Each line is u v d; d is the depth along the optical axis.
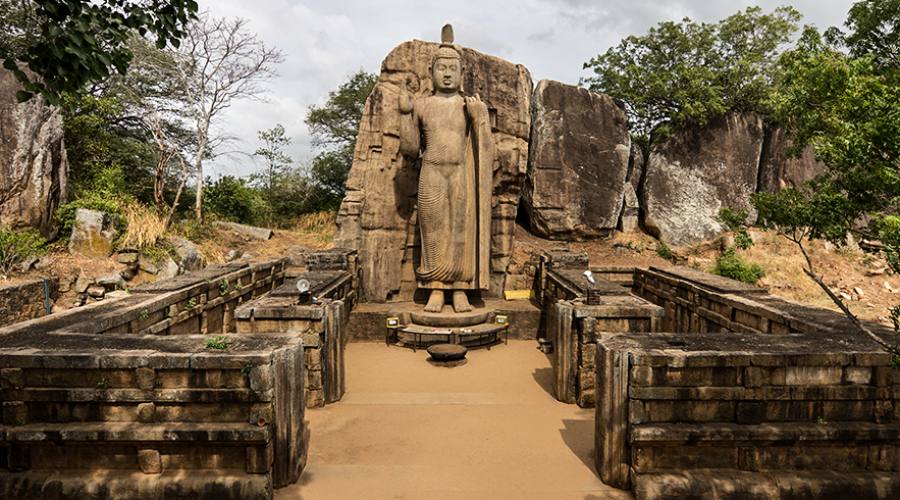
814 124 4.85
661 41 20.64
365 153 13.98
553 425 7.46
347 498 5.45
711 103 18.92
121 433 5.06
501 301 14.44
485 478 5.89
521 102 14.90
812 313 7.75
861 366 5.43
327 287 10.47
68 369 5.23
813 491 5.21
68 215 13.68
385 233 14.11
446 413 7.91
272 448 5.39
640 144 22.34
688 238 19.84
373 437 7.02
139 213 14.86
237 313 8.18
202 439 5.08
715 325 9.80
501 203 14.92
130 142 20.16
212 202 22.22
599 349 5.92
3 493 5.05
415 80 14.28
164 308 8.69
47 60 4.60
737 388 5.36
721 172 19.89
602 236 19.62
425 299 14.10
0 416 5.17
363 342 12.48
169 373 5.26
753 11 19.58
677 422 5.41
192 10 5.38
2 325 10.13
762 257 18.22
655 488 5.22
